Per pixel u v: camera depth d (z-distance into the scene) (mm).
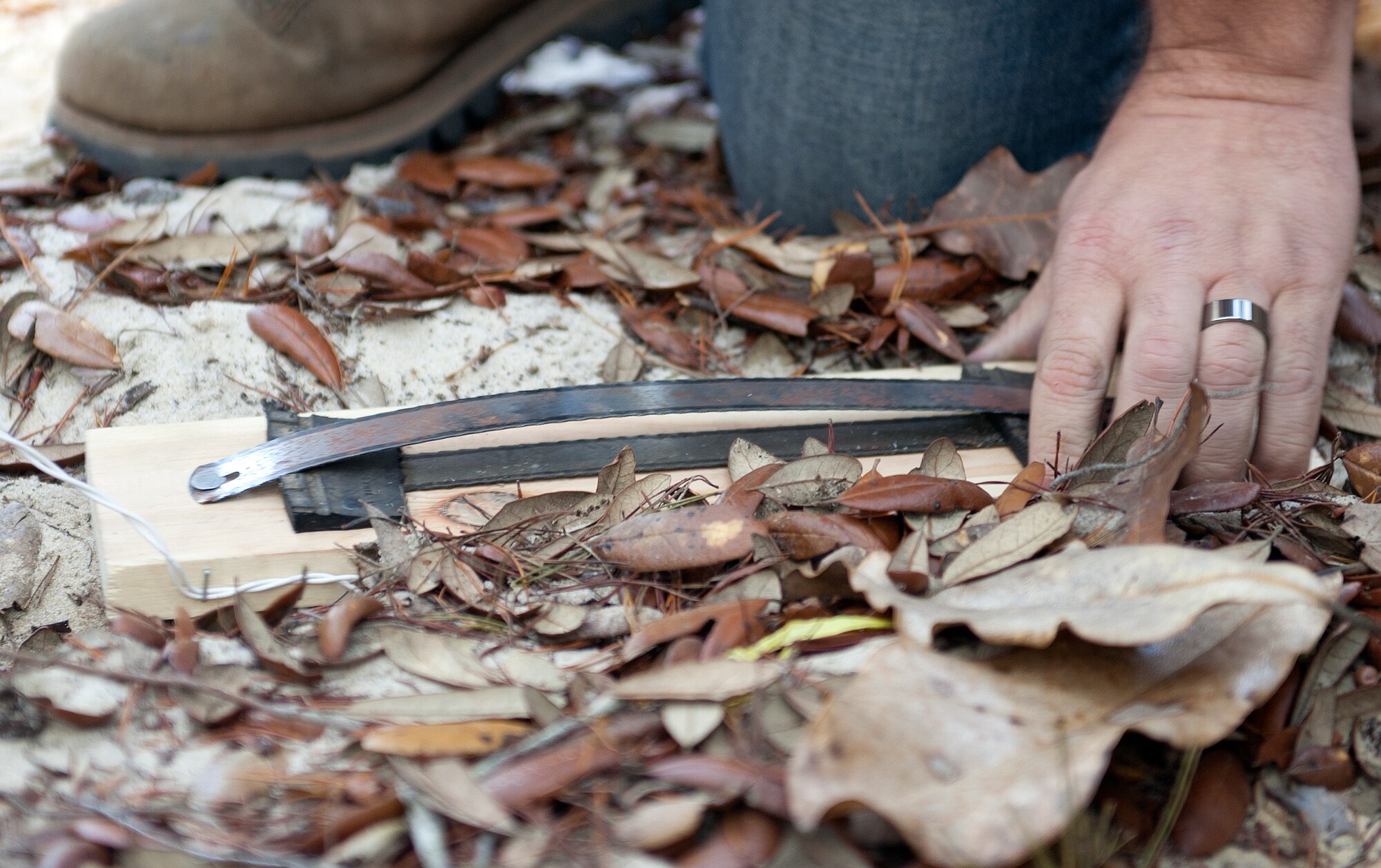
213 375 1287
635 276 1469
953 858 624
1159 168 1129
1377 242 1482
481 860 683
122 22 1721
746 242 1541
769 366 1409
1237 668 722
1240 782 793
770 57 1578
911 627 735
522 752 731
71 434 1229
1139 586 712
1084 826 728
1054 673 733
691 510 918
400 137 1841
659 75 2350
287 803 744
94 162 1720
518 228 1659
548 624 880
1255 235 1073
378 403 1305
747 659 797
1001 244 1479
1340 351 1347
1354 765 813
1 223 1457
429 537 967
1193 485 995
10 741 794
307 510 980
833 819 706
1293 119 1127
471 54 1854
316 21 1690
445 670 834
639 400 1104
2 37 2312
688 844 699
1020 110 1555
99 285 1373
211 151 1743
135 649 858
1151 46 1218
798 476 968
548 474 1069
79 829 698
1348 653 839
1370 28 1762
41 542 1089
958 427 1170
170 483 1026
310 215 1627
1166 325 1048
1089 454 961
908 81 1503
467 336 1390
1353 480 1060
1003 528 857
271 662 842
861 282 1421
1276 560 924
